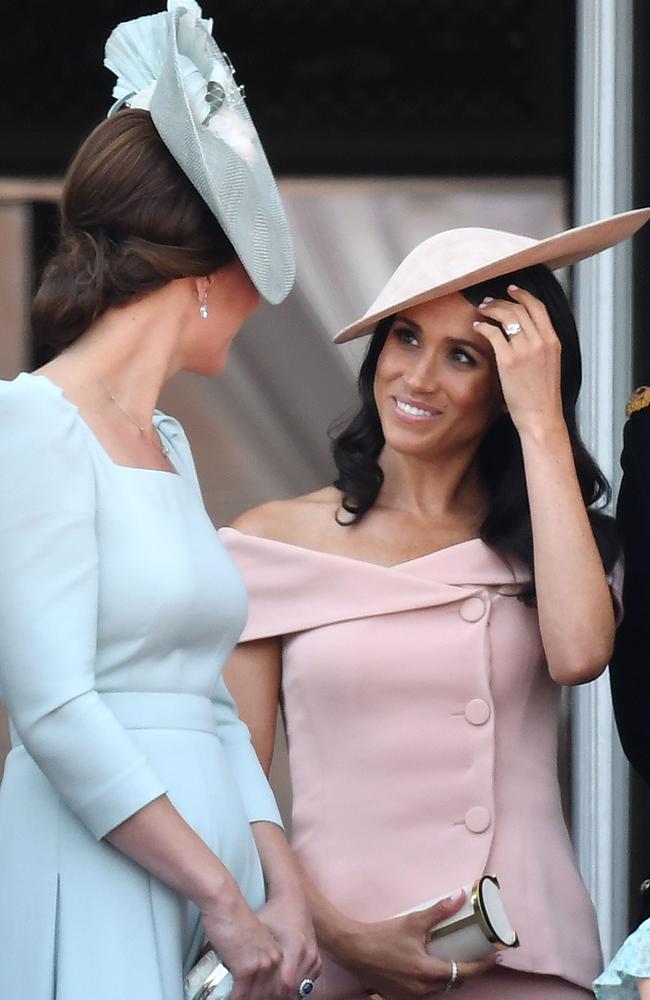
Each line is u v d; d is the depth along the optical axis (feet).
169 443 33.58
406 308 39.19
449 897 35.70
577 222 61.87
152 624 29.89
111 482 29.96
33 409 29.17
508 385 38.99
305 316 67.46
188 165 30.83
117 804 28.66
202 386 66.54
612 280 57.06
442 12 69.21
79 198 31.04
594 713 56.44
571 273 59.72
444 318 39.01
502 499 39.99
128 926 29.27
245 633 39.32
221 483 66.33
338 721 38.63
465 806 38.17
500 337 38.88
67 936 29.25
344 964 36.86
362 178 68.85
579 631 37.93
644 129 57.98
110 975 28.96
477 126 68.59
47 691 28.40
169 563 30.07
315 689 38.75
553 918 37.88
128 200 30.81
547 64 68.28
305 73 69.67
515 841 38.24
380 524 40.86
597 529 40.34
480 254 39.65
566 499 38.73
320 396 66.80
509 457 40.45
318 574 39.58
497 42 68.80
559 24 68.08
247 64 69.77
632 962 30.89
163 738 30.25
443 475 40.96
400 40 69.36
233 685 39.58
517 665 39.14
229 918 29.09
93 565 29.12
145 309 31.35
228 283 32.04
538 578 38.50
